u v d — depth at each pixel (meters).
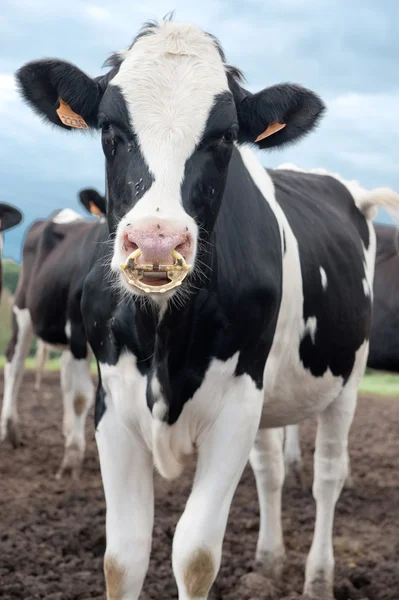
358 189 6.11
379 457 9.59
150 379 3.88
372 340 9.25
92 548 5.97
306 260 4.71
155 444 3.95
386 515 7.11
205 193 3.61
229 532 6.39
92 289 4.11
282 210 4.73
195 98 3.65
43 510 6.85
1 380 14.66
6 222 9.51
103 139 3.73
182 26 3.94
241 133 4.06
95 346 4.14
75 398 8.18
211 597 5.12
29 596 4.93
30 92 4.01
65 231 9.20
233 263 3.95
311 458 9.28
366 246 5.95
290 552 5.98
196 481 3.98
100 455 4.11
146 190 3.47
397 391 17.05
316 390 4.96
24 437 10.14
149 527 4.02
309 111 4.04
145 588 5.12
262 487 5.41
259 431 5.34
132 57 3.81
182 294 3.66
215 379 3.93
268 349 4.17
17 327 9.90
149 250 3.23
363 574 5.43
